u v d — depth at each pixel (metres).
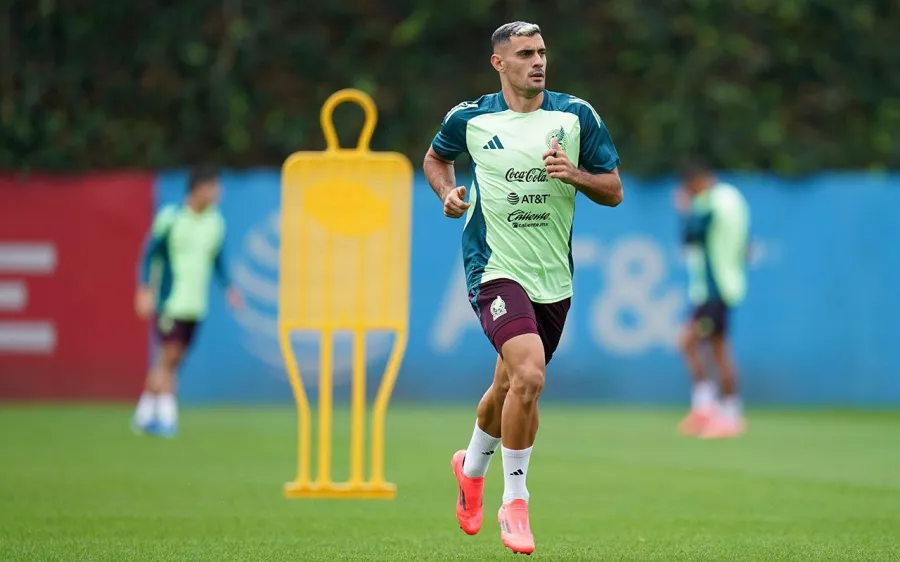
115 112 64.69
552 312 20.39
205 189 43.34
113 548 21.12
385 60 66.56
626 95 66.56
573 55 66.75
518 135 20.12
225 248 54.16
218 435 42.44
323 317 27.97
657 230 55.84
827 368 56.19
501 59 20.33
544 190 19.98
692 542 22.22
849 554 20.88
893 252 56.28
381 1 66.94
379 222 27.88
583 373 55.50
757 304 56.00
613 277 55.62
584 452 38.41
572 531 23.59
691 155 64.75
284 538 22.41
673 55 67.12
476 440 20.78
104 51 64.56
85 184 54.00
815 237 56.22
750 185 56.19
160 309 43.03
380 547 21.47
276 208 54.38
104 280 53.94
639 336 55.69
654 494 29.12
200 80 64.81
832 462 36.19
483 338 55.25
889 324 56.25
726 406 44.53
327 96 65.94
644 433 44.66
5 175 53.81
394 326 28.00
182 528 23.48
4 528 23.28
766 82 68.69
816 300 56.19
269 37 65.50
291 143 64.56
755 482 31.41
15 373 53.78
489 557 20.47
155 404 42.75
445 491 29.30
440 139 20.89
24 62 63.88
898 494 29.23
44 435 41.84
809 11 68.31
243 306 54.22
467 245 20.48
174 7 65.25
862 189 56.25
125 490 28.91
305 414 28.27
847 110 69.12
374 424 28.39
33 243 53.91
